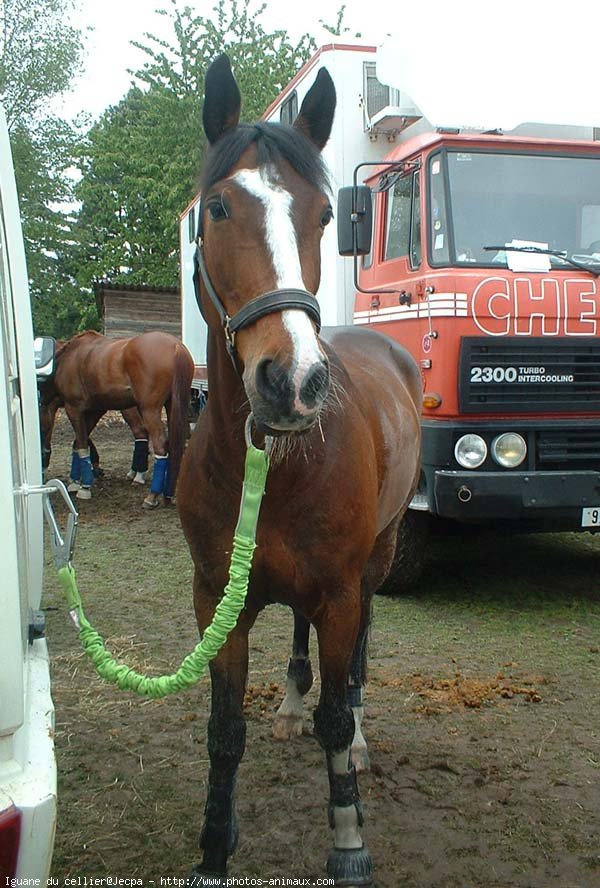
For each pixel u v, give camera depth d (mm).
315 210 1970
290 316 1789
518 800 2812
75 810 2744
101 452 12578
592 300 4555
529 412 4520
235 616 1945
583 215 4746
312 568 2195
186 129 19828
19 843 1364
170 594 5270
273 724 3320
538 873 2426
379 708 3518
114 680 1934
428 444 4527
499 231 4590
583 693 3703
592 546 6570
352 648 2295
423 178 4676
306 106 2383
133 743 3217
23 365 2451
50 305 24062
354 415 2355
